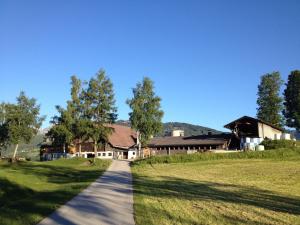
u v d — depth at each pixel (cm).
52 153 10062
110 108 8238
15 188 2898
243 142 7581
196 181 3428
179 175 4131
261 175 3897
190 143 8425
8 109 9381
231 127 8262
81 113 8331
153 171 4819
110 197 2277
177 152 8681
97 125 8194
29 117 9362
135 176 4041
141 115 8338
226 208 1862
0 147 9881
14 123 9331
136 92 8519
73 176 4278
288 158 5806
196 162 5875
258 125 7919
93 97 8200
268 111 10656
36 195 2428
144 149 9431
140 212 1728
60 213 1728
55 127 8619
